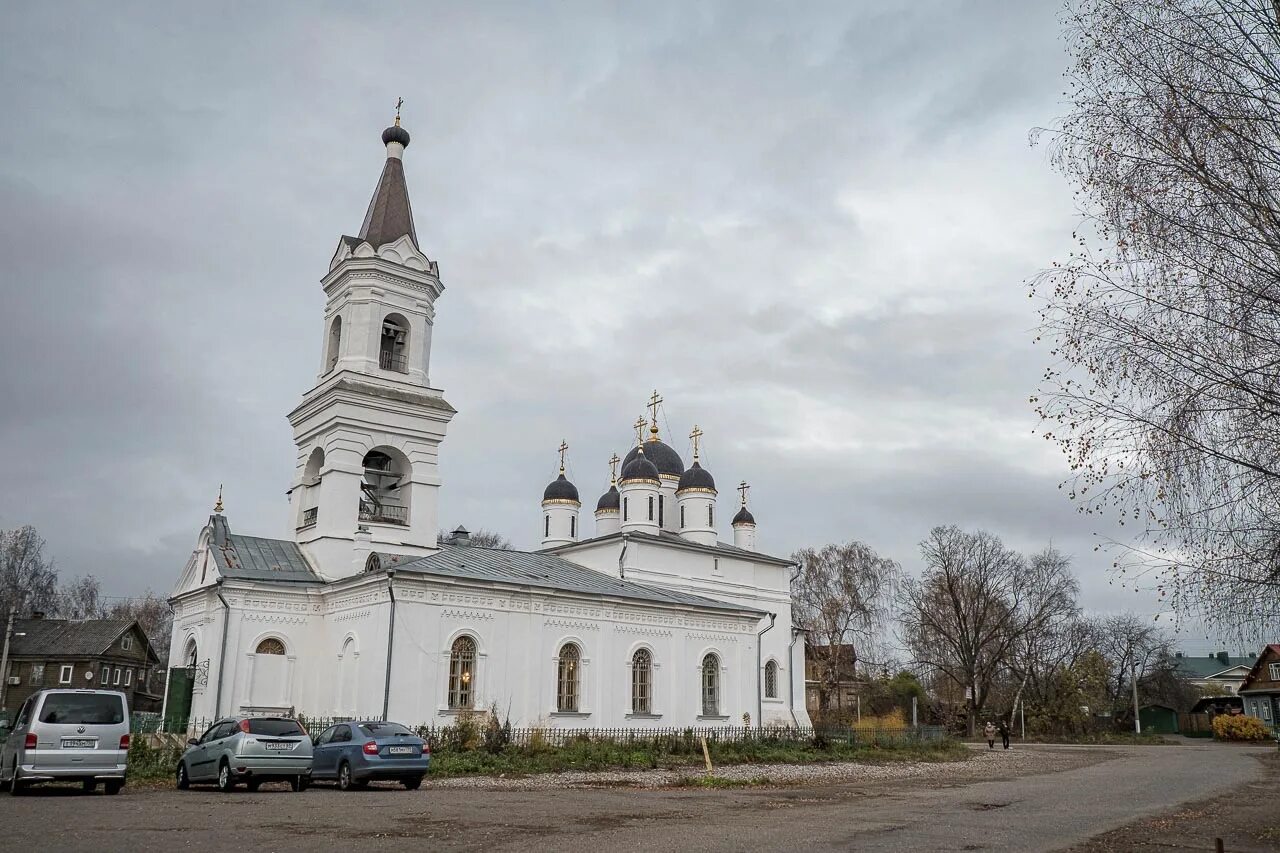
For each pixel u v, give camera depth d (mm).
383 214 41844
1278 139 14094
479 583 35094
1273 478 13516
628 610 40094
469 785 23891
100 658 67312
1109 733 78000
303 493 40312
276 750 21766
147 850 12156
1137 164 14305
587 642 38438
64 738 19797
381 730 23172
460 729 30375
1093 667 84750
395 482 39938
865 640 73562
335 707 34906
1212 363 13836
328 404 38750
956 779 30547
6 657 57188
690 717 41344
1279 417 13516
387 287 40375
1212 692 111812
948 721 75812
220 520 38156
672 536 52844
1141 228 14133
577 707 37562
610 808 18844
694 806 19734
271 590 35875
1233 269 13891
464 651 34844
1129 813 20141
